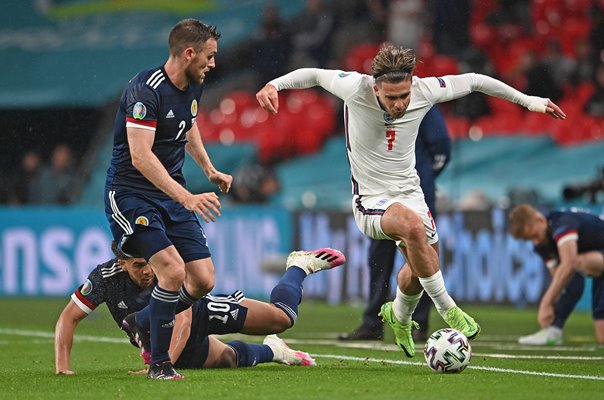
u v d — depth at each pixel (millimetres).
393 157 21047
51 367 22406
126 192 19359
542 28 60969
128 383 18172
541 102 21219
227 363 21062
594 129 59438
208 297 20938
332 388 17125
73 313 20719
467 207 46344
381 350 26406
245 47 66562
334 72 21094
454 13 60406
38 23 74875
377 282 29250
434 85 20828
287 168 62625
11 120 69688
